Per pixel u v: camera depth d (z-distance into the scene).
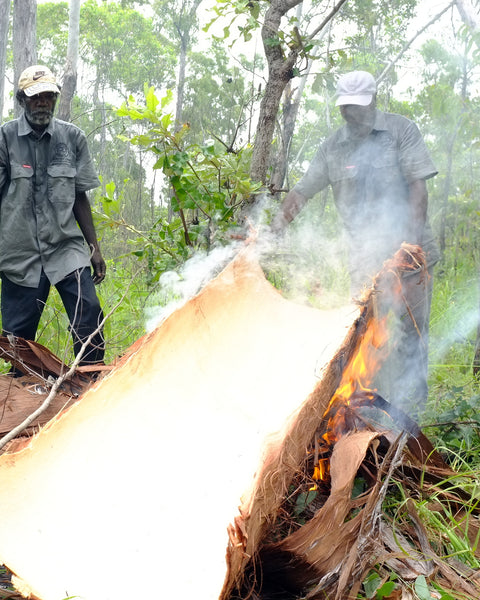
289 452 2.35
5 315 4.37
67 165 4.28
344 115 4.17
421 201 4.05
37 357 3.18
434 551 2.54
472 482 2.94
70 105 8.13
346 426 2.79
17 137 4.20
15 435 2.59
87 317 4.19
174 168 4.14
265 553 2.23
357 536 2.21
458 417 3.51
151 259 4.69
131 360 2.75
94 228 4.59
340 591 2.10
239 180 4.09
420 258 3.19
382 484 2.42
